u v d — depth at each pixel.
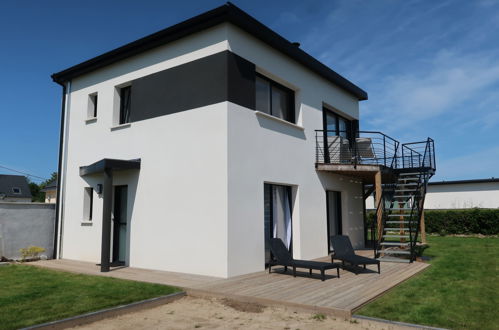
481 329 4.73
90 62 11.60
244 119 9.07
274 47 10.41
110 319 5.49
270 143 9.98
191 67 9.34
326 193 12.67
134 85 10.65
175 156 9.41
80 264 10.53
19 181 52.44
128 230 10.23
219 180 8.49
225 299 6.56
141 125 10.29
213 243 8.45
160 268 9.36
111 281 7.75
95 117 11.73
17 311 5.46
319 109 12.51
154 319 5.50
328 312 5.51
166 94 9.80
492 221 20.23
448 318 5.18
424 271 9.12
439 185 27.88
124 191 10.89
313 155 11.90
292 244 10.85
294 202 11.01
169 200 9.41
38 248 11.48
